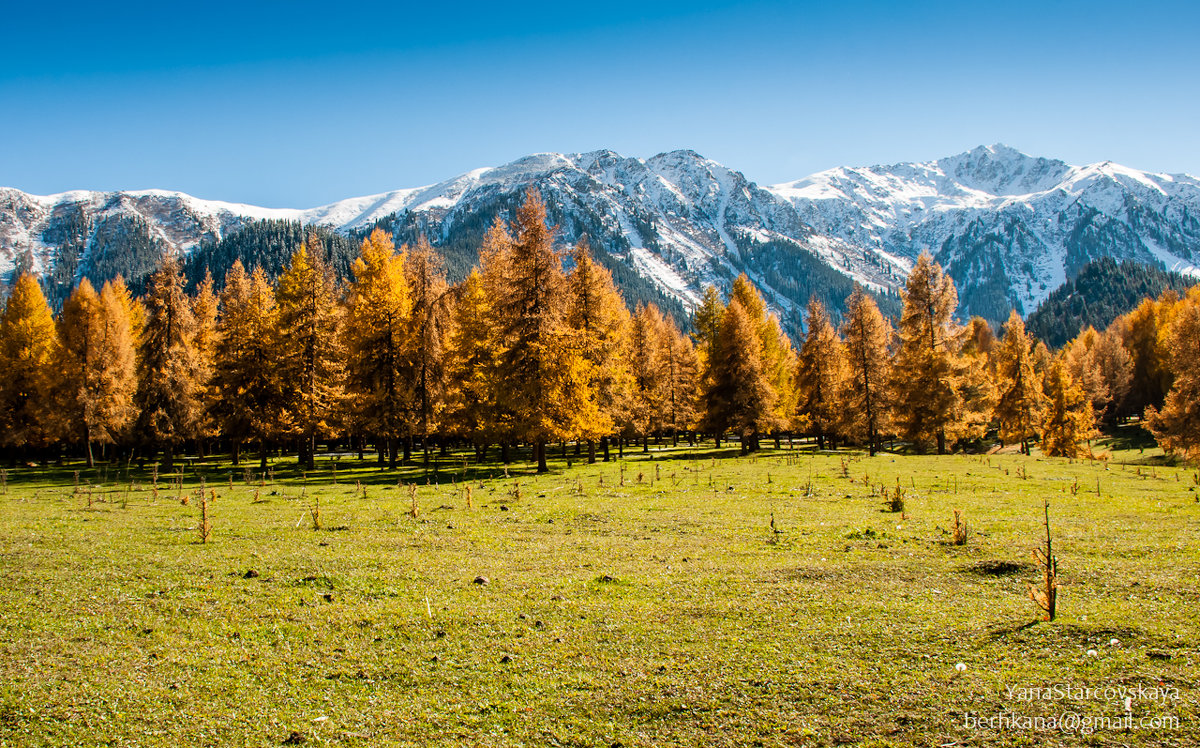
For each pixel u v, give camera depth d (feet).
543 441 125.49
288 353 136.36
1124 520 58.08
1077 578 38.01
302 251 141.08
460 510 71.82
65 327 167.02
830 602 35.50
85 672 28.84
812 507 70.74
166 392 155.33
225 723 24.26
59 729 23.90
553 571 44.42
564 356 126.00
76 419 163.32
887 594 36.58
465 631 33.06
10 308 182.50
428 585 41.29
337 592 40.32
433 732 23.44
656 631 32.27
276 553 50.88
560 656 29.68
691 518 64.44
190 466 165.78
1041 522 57.88
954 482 94.02
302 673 28.60
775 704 24.48
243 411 133.69
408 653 30.58
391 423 135.33
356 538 56.70
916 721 22.81
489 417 129.18
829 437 204.33
